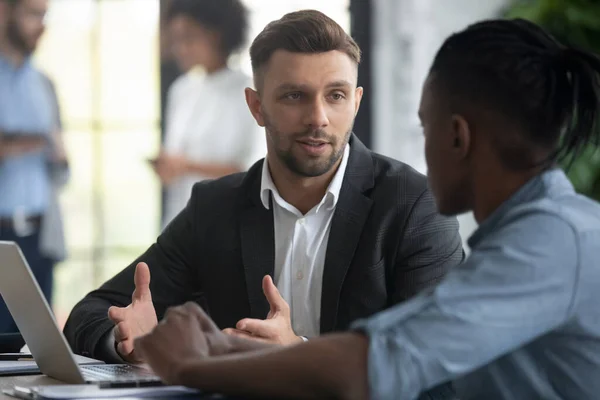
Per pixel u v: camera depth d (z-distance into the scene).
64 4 5.29
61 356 1.92
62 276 5.36
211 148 5.29
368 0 5.59
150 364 1.58
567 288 1.42
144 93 5.41
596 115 1.51
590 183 5.14
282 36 2.38
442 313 1.38
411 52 5.57
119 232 5.43
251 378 1.42
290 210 2.51
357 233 2.46
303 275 2.50
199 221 2.65
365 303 2.43
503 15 5.65
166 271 2.68
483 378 1.55
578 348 1.47
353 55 2.42
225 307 2.58
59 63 5.31
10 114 5.09
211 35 5.32
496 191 1.53
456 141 1.53
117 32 5.39
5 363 2.25
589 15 5.30
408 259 2.45
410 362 1.36
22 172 5.12
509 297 1.40
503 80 1.49
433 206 2.48
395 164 2.55
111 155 5.42
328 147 2.40
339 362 1.37
